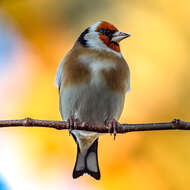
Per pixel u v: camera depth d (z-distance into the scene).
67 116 9.54
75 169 10.20
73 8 12.05
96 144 10.23
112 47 9.83
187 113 11.15
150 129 7.85
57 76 9.88
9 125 7.72
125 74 9.52
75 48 9.77
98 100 9.28
